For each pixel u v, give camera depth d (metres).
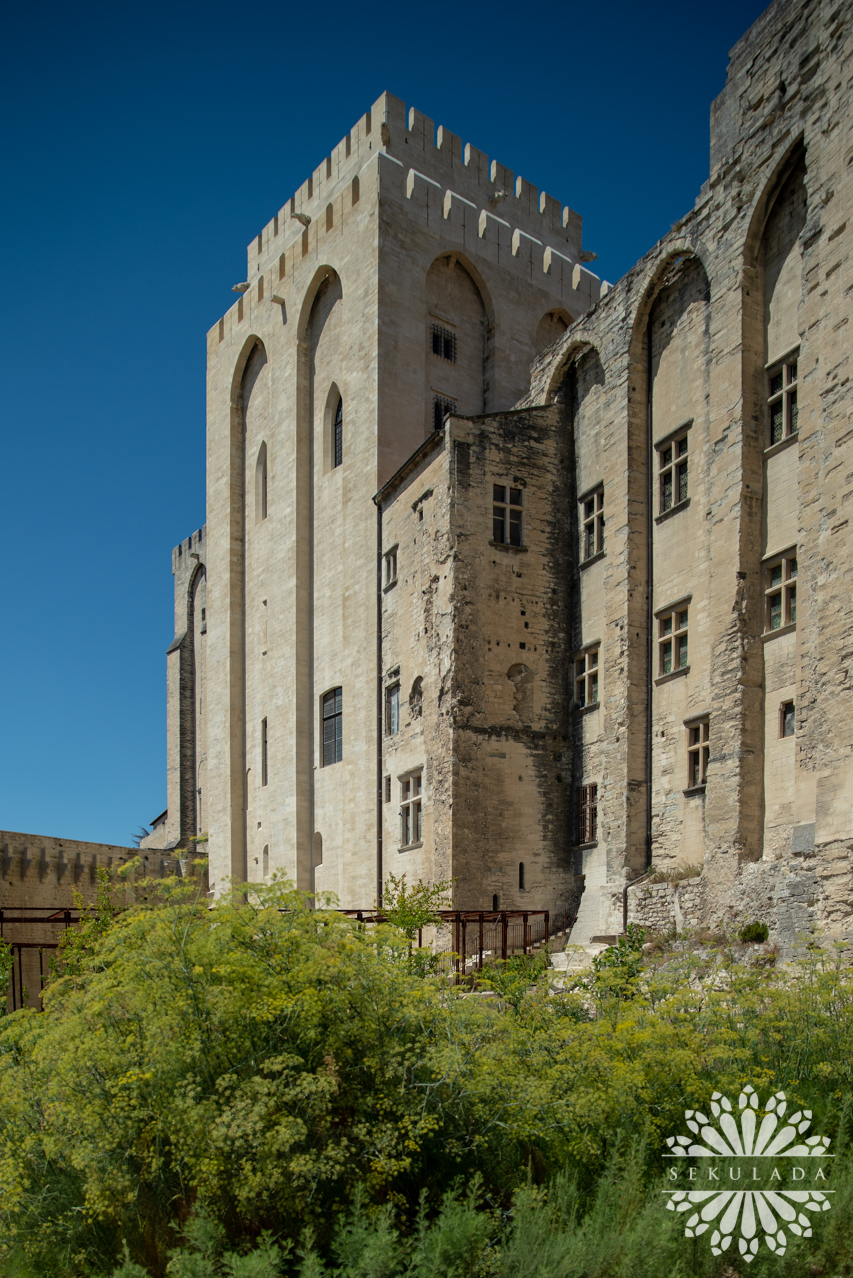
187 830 64.12
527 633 30.17
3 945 19.25
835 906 17.94
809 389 20.81
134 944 9.95
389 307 37.22
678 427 26.27
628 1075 9.30
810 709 19.97
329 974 9.38
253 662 44.69
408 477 33.38
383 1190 8.91
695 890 22.42
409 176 38.84
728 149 24.38
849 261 19.53
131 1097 9.03
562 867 29.12
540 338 42.53
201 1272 7.56
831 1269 7.95
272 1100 8.34
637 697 26.48
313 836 38.66
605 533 28.41
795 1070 10.67
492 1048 10.11
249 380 47.75
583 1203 8.84
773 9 22.83
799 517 20.81
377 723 34.00
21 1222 9.29
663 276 27.33
